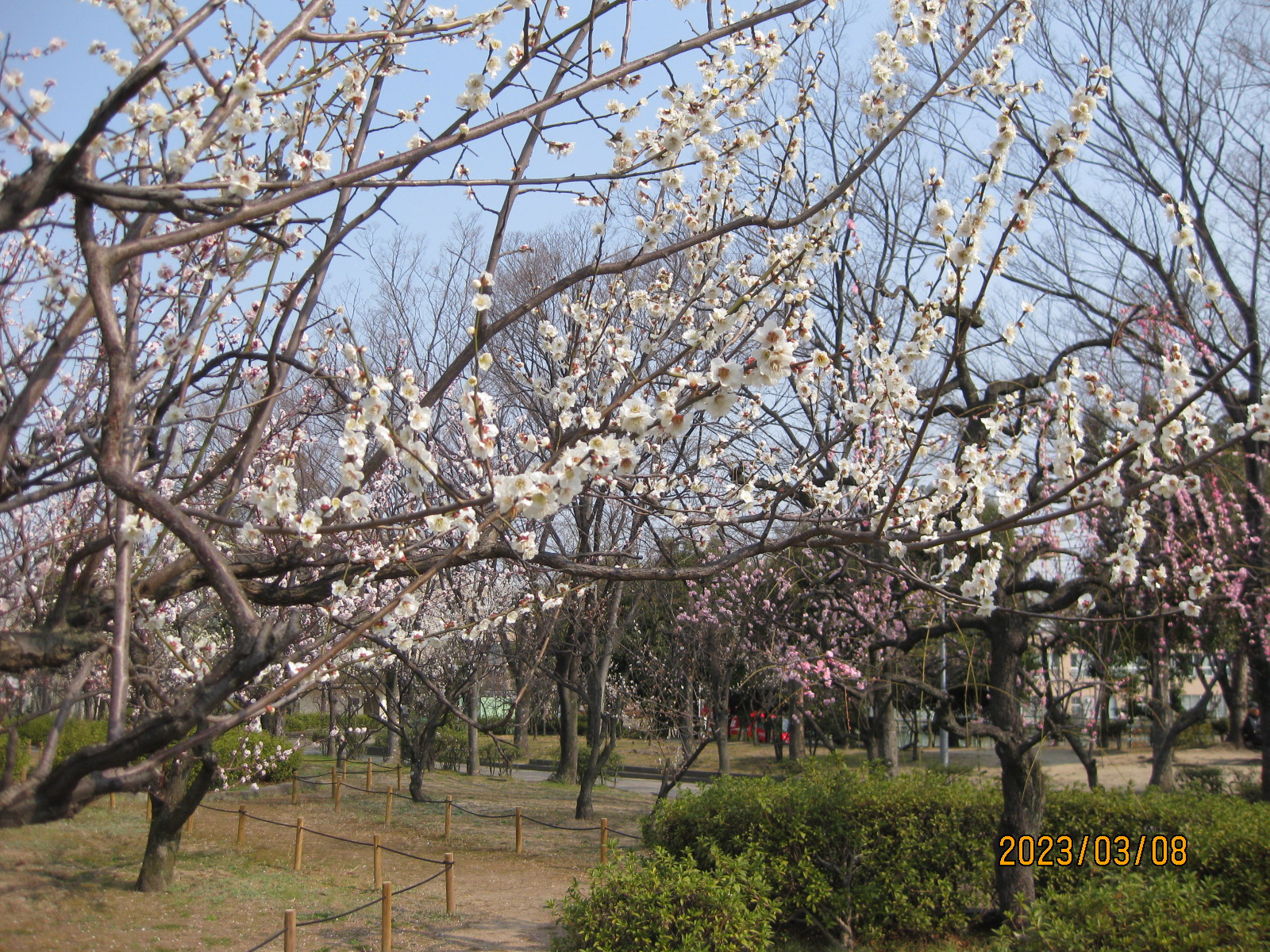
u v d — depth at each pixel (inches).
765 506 196.5
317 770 693.3
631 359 154.6
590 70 131.7
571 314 188.5
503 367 333.7
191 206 89.7
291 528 108.0
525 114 115.7
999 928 236.1
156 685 95.6
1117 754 771.4
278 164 134.3
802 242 154.4
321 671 114.8
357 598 236.8
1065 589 249.9
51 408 154.5
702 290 173.2
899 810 269.3
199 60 101.7
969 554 234.1
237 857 366.9
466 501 101.0
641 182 185.8
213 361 120.9
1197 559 299.1
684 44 129.0
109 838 384.2
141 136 113.5
